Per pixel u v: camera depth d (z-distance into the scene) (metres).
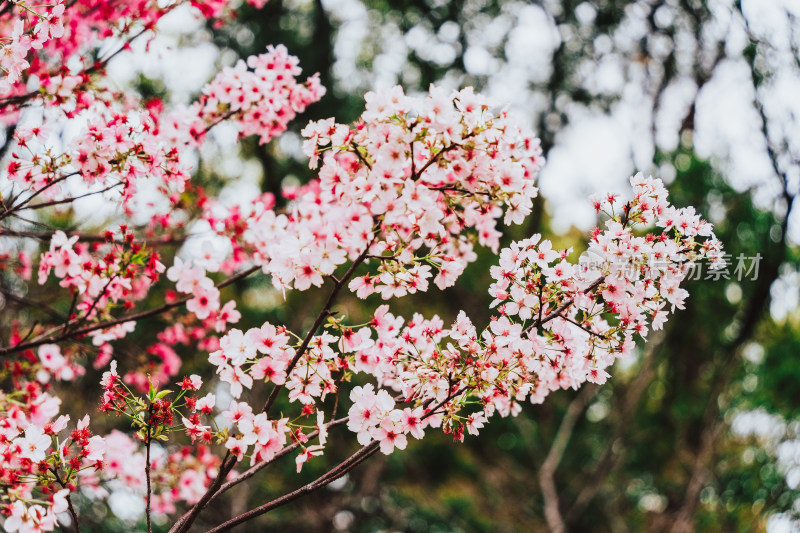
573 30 8.82
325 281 9.46
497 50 9.39
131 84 5.58
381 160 2.60
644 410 10.45
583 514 12.27
